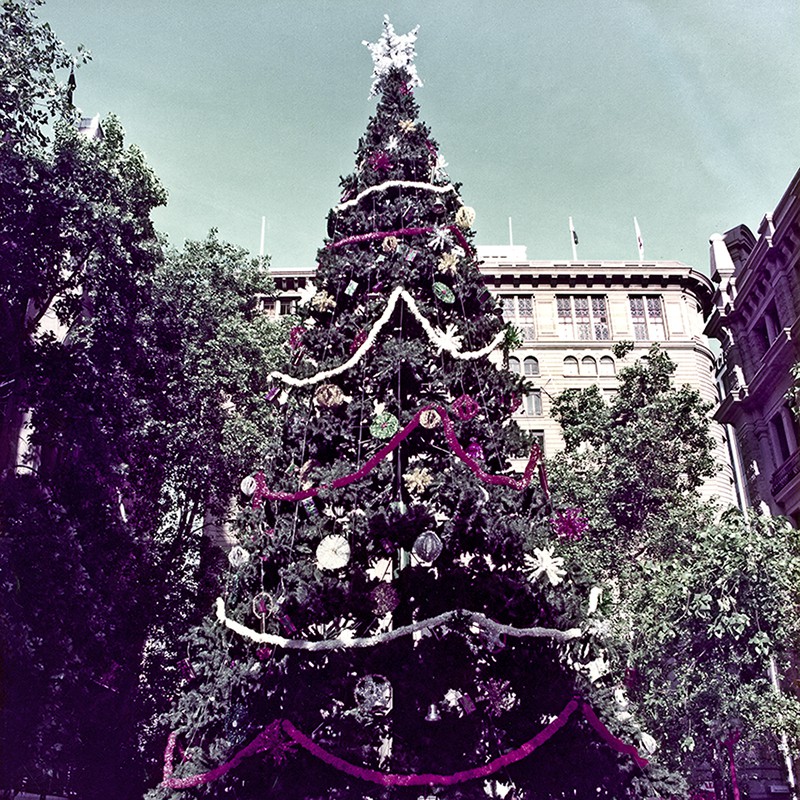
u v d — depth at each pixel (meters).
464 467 10.81
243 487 11.51
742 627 17.36
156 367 23.05
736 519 19.86
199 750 10.36
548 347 45.72
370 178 14.70
